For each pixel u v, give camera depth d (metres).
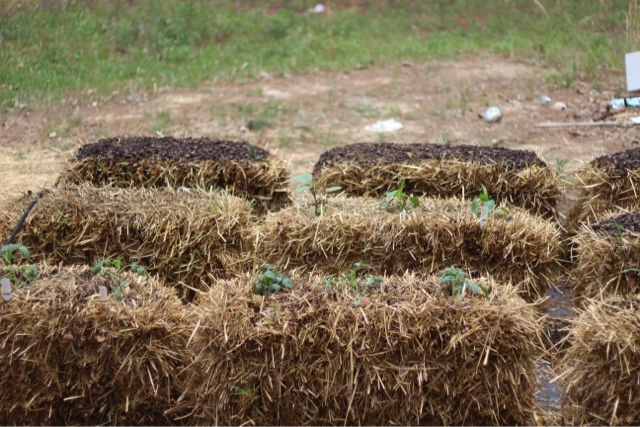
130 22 12.60
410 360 3.76
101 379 3.92
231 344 3.73
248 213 5.31
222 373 3.78
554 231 4.98
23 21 11.52
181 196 5.34
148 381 3.93
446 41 13.38
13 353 3.83
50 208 5.08
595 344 3.77
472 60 12.32
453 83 11.05
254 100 10.22
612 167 5.79
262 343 3.72
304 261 4.89
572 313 5.04
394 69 11.86
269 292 3.94
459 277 4.02
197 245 5.09
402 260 4.83
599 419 3.81
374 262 4.85
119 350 3.87
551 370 4.31
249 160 5.91
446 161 5.83
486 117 9.39
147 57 11.79
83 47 11.50
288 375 3.77
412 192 5.84
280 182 6.01
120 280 4.18
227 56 12.21
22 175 7.48
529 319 3.87
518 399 3.84
